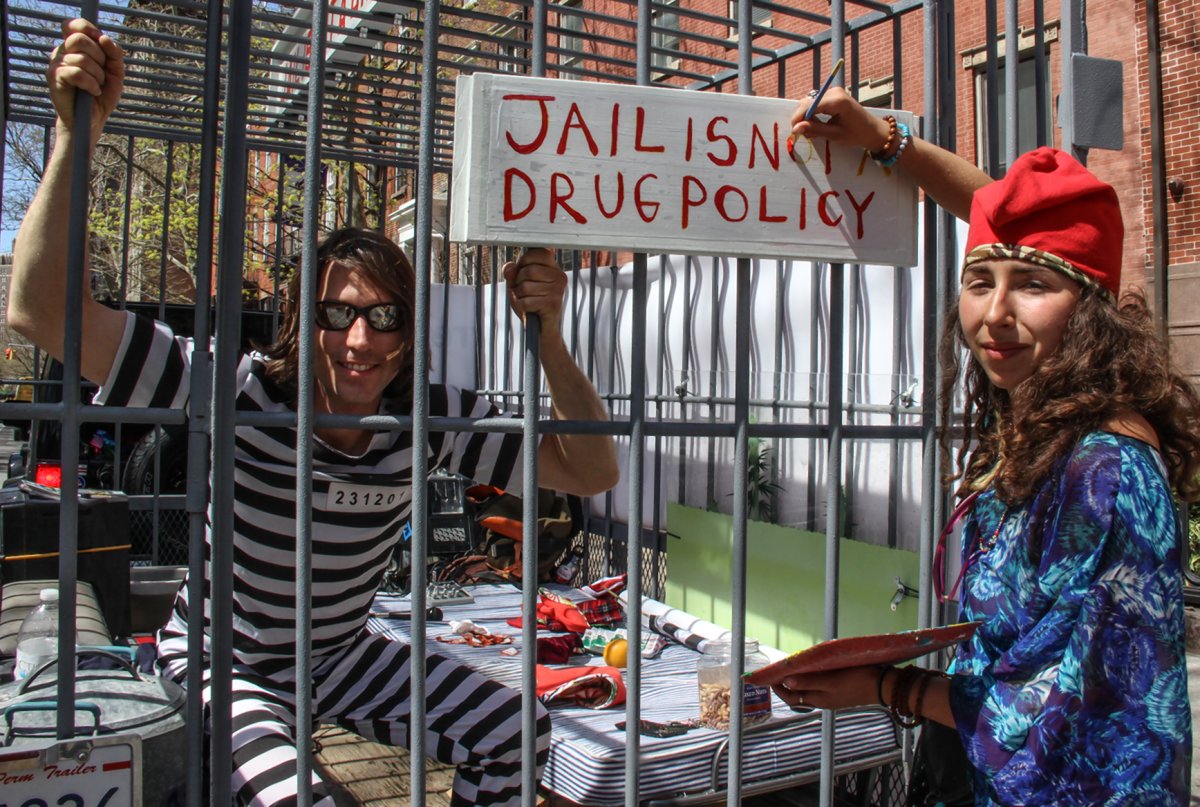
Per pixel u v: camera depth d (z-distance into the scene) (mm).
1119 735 1165
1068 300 1364
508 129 1546
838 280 1843
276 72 3785
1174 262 8281
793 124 1724
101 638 2570
